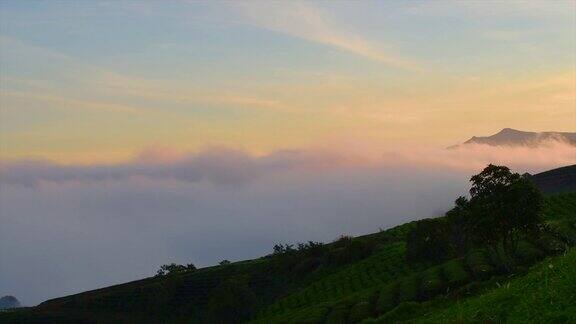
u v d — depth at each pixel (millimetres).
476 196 76188
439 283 80562
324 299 129500
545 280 41375
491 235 75125
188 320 185375
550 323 32188
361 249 174000
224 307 161250
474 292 65625
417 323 54438
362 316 81250
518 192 73312
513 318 36469
